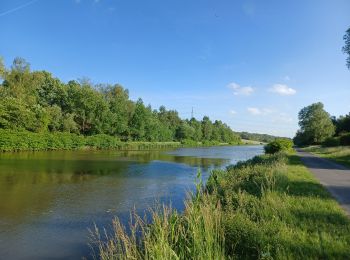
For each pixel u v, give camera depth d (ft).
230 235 23.80
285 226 24.90
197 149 293.64
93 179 81.92
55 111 231.71
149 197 61.11
